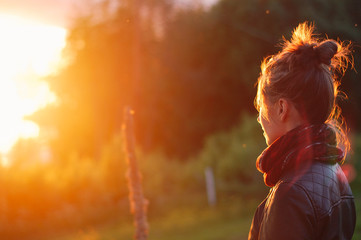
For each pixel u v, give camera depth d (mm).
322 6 28891
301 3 28844
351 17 30000
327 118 1287
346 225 1287
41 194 12547
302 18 28484
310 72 1230
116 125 32938
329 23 28344
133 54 32031
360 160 16281
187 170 16953
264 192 15078
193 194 15625
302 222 1122
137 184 1596
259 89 1329
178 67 33188
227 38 31719
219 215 12734
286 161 1227
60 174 13664
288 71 1244
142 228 1567
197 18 32562
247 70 30797
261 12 29688
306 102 1233
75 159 14289
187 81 33219
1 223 11586
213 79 32906
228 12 31578
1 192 11969
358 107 28484
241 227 10438
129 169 1590
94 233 11391
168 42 32688
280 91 1252
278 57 1281
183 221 12086
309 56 1238
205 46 32688
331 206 1187
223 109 33438
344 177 1322
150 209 13266
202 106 33844
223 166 16250
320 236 1171
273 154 1250
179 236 10547
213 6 32500
